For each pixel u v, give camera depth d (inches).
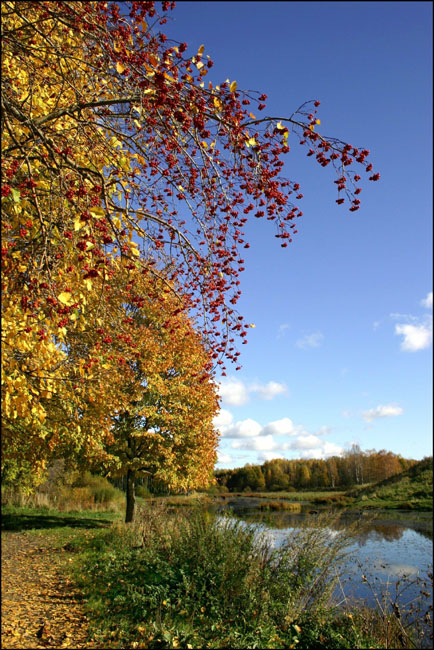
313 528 290.4
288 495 2214.6
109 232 134.7
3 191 106.0
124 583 273.7
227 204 146.1
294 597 247.3
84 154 151.6
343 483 3078.2
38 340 141.6
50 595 274.7
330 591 257.6
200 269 161.5
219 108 130.2
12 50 132.6
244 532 294.8
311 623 237.8
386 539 677.9
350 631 231.9
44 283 127.3
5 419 235.0
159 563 296.0
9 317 134.6
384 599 261.1
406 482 1539.1
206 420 542.3
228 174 147.5
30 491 798.5
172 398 520.7
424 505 1173.7
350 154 127.4
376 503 1310.3
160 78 118.5
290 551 279.3
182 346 446.6
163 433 542.9
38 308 134.6
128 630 214.8
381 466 2977.4
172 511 428.5
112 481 1194.6
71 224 142.1
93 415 295.7
